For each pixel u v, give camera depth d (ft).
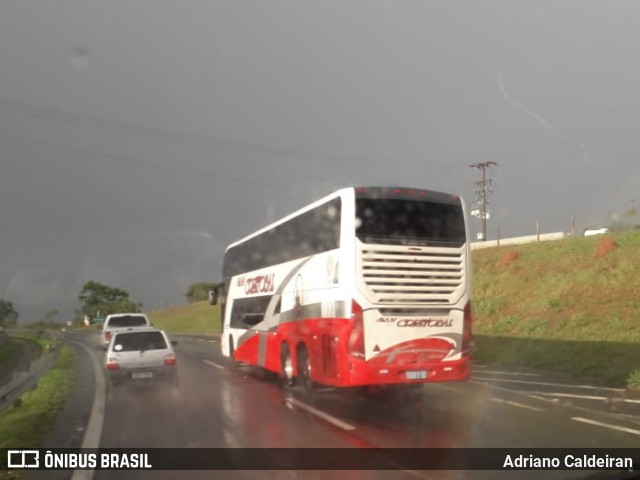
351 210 37.19
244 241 63.98
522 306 84.43
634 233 99.86
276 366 50.55
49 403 44.27
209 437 31.48
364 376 35.94
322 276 40.29
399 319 36.88
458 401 41.27
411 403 40.88
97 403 44.39
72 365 78.95
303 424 34.47
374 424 34.06
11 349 133.69
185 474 24.72
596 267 87.10
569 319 72.95
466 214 39.42
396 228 37.60
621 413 36.14
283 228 49.57
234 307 67.67
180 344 122.72
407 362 36.78
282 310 49.08
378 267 36.91
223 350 73.92
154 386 52.85
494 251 117.50
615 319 68.08
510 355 66.13
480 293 95.66
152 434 32.68
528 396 42.98
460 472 23.88
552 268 94.73
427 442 29.22
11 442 31.27
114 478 24.47
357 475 23.80
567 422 33.50
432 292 37.70
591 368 55.36
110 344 52.54
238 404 42.09
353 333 36.19
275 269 51.85
